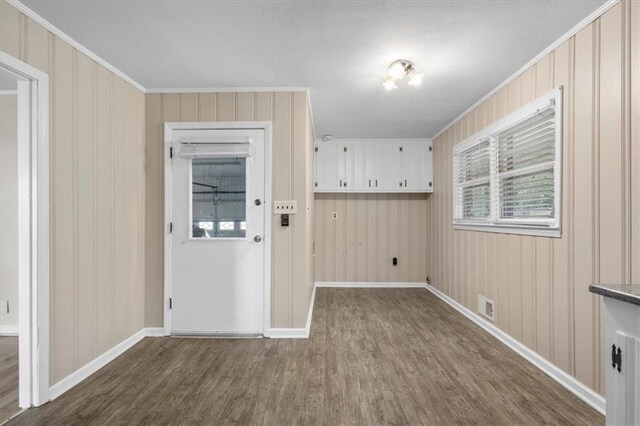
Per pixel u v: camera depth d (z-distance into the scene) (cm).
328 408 191
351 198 531
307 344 286
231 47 234
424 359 256
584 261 202
